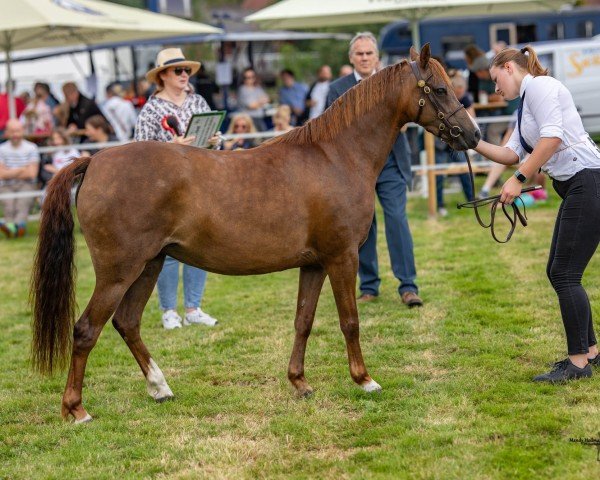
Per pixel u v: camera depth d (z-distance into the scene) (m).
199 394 5.04
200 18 30.77
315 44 26.48
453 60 17.69
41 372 4.55
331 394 4.91
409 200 12.40
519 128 4.89
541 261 8.07
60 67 19.52
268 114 15.63
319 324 6.46
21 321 7.25
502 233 9.60
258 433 4.40
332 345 5.91
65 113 13.55
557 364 4.98
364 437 4.24
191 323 6.72
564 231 4.79
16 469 4.05
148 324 6.81
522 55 4.88
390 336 6.01
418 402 4.67
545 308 6.47
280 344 6.01
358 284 7.99
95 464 4.09
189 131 5.74
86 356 4.56
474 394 4.75
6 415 4.85
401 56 19.95
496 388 4.80
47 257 4.45
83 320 4.47
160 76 6.15
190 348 6.02
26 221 11.45
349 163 4.77
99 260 4.41
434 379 5.08
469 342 5.72
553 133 4.60
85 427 4.56
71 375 4.60
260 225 4.51
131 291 4.84
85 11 11.50
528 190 5.01
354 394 4.87
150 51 18.91
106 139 12.07
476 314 6.39
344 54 26.19
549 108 4.64
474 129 4.90
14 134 11.30
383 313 6.65
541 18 19.64
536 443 4.02
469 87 13.35
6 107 14.30
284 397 4.91
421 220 10.80
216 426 4.52
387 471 3.84
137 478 3.89
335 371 5.32
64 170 4.51
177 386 5.21
